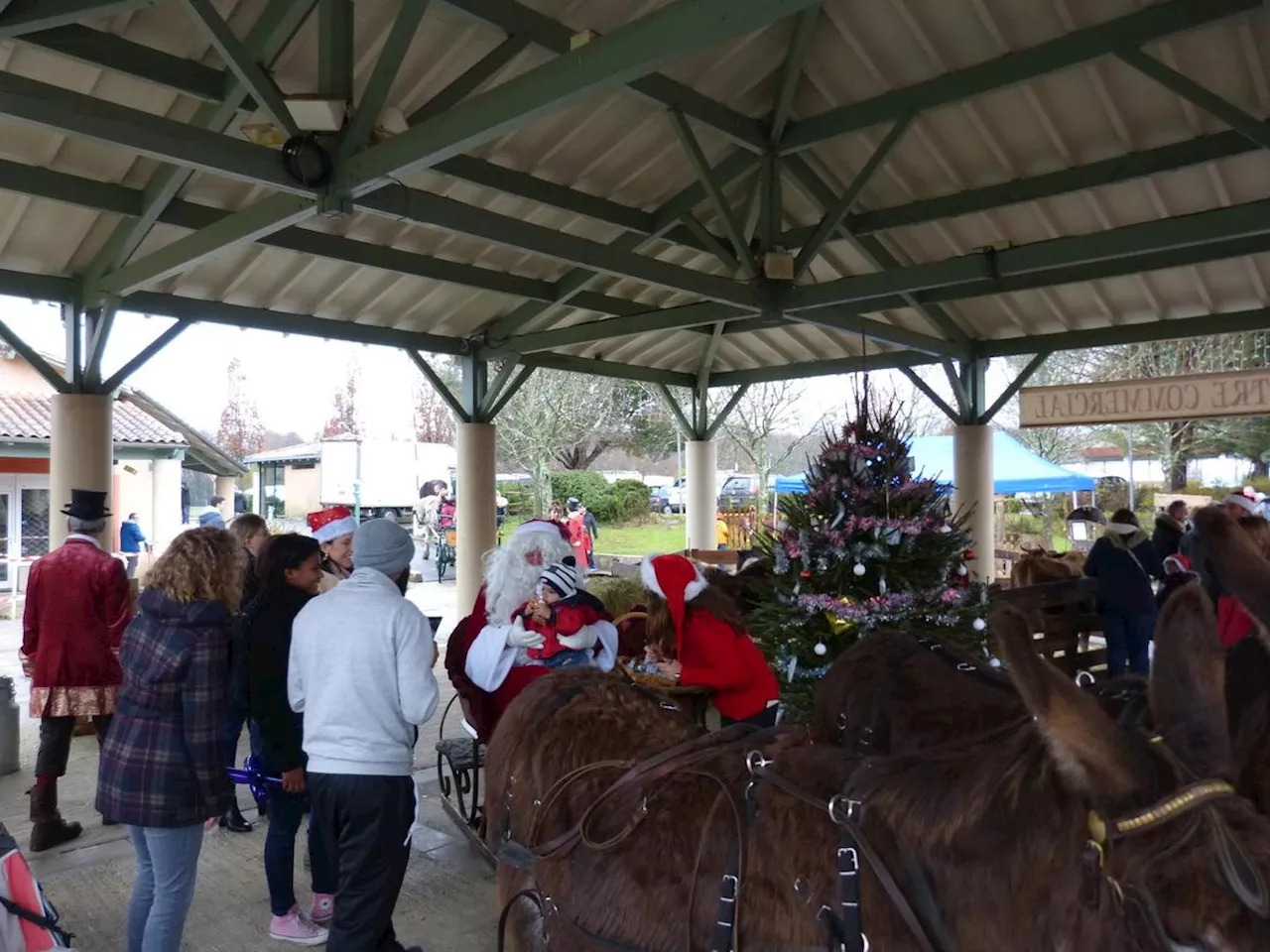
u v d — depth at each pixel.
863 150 8.13
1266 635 1.40
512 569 3.64
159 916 3.04
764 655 5.05
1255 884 1.06
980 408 11.08
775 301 7.67
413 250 8.64
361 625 3.02
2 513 16.97
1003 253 6.95
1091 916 1.21
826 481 4.96
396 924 3.92
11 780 5.88
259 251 7.98
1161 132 7.04
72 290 7.68
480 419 10.91
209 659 3.04
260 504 36.22
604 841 2.00
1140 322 9.83
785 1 3.33
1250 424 23.70
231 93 5.69
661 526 32.66
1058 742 1.24
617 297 10.63
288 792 3.71
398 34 4.82
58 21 4.11
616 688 2.66
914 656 2.93
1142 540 7.45
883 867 1.47
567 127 7.36
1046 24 6.14
